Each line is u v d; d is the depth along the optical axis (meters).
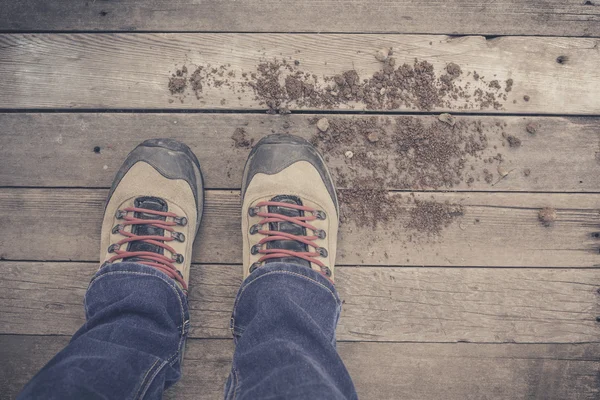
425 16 0.91
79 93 0.90
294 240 0.87
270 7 0.90
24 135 0.90
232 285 0.90
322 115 0.91
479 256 0.91
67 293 0.90
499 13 0.91
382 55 0.90
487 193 0.91
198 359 0.90
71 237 0.90
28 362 0.90
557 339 0.91
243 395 0.74
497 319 0.91
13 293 0.90
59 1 0.90
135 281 0.83
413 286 0.91
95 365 0.74
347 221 0.91
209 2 0.90
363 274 0.91
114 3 0.90
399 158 0.91
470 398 0.91
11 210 0.90
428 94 0.91
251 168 0.89
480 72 0.91
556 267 0.91
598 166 0.91
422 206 0.91
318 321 0.81
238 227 0.91
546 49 0.91
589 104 0.91
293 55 0.90
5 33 0.90
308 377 0.73
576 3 0.91
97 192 0.90
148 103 0.90
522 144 0.91
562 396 0.92
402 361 0.91
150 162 0.89
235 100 0.90
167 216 0.88
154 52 0.90
